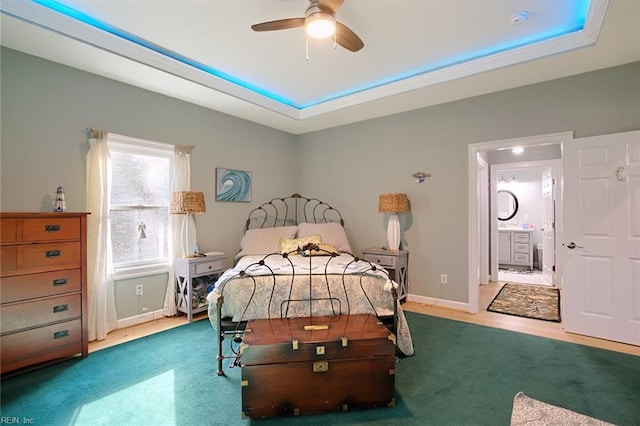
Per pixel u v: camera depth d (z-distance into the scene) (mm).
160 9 2395
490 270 5699
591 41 2578
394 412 1911
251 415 1834
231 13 2447
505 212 7734
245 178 4668
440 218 4078
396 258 4039
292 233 4582
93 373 2373
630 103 2938
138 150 3471
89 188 3012
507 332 3164
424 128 4195
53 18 2324
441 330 3227
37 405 1979
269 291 2525
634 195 2818
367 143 4746
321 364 1878
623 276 2869
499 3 2332
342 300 2545
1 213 2223
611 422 1808
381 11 2420
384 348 1938
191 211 3570
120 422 1829
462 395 2084
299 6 2375
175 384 2230
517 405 1485
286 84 3869
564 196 3176
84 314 2633
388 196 4133
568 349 2762
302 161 5551
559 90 3268
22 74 2680
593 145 3012
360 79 3730
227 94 3684
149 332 3207
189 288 3520
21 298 2312
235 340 2715
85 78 3049
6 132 2600
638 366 2441
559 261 5043
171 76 3170
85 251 2648
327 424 1806
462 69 3227
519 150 5418
